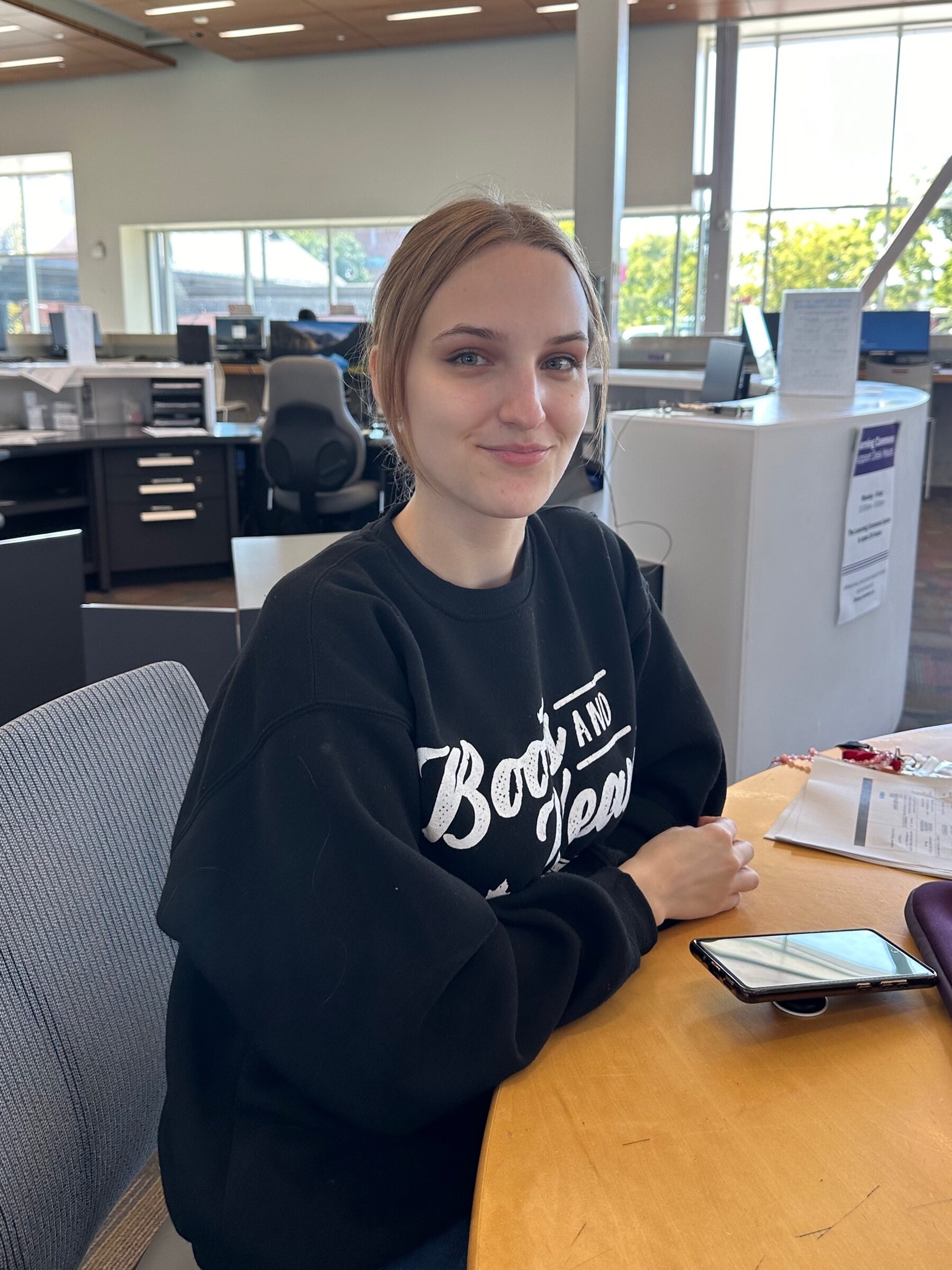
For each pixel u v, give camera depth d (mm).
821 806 1035
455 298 688
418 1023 648
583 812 877
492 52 9438
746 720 2465
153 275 11352
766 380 4098
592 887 753
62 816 765
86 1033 748
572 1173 567
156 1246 813
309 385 4688
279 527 5629
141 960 812
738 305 9742
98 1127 759
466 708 775
